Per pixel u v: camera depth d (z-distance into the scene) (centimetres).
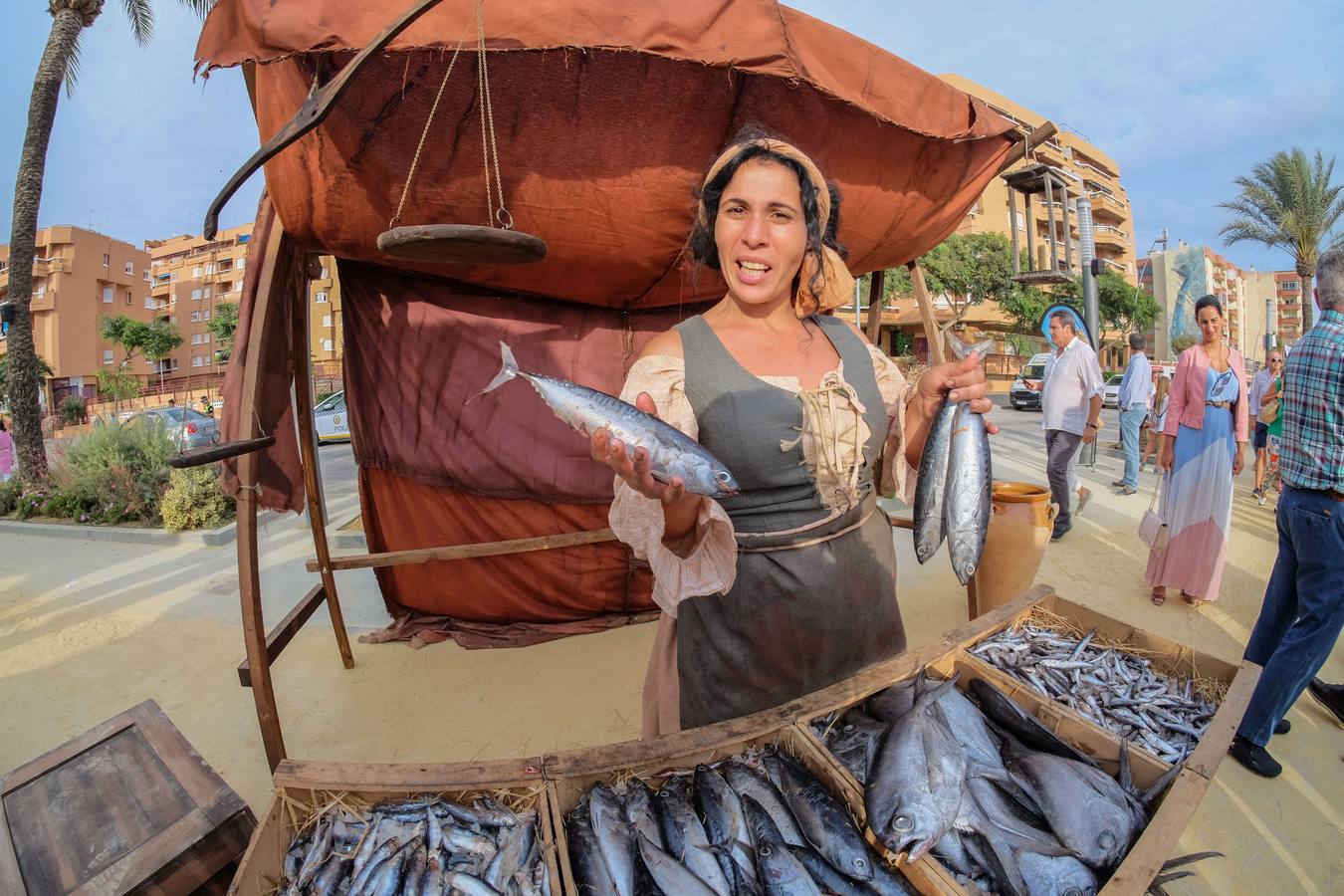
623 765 138
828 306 160
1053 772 143
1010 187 546
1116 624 215
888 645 175
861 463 147
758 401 138
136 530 644
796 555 149
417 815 133
